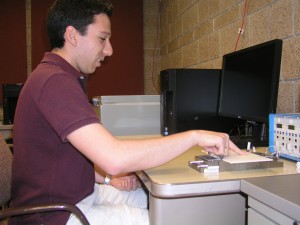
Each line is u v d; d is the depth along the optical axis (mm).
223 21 2041
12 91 2855
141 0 3615
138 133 1936
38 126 889
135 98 1937
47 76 847
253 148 1194
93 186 1019
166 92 1637
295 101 1404
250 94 1290
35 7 3441
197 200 862
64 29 994
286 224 619
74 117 781
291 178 775
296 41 1387
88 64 1045
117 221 947
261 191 678
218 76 1633
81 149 788
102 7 1031
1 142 1193
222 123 1633
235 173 854
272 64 1135
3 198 1138
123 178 1240
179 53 2930
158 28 3680
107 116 1890
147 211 1015
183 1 2789
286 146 1036
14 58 3441
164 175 844
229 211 887
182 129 1587
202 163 916
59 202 872
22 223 908
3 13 3406
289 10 1422
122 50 3588
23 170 915
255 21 1683
